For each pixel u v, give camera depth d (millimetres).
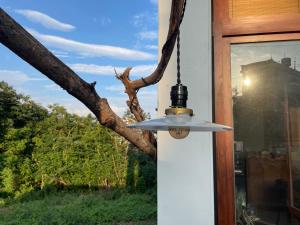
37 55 1160
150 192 9867
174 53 2162
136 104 2357
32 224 6609
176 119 1077
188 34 2182
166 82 2150
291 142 2080
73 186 10164
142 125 1055
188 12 2197
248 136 2105
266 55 2139
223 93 2143
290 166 2066
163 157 2115
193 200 2064
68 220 6906
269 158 2086
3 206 8648
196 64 2152
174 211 2070
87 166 10266
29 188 9758
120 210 7688
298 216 2025
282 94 2109
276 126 2096
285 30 2107
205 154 2088
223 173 2088
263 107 2111
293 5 2125
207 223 2035
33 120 10352
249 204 2059
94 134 10359
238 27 2160
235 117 2123
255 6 2160
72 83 1316
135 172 10289
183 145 2107
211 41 2184
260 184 2074
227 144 2105
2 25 1048
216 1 2203
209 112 2105
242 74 2146
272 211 2051
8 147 9617
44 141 10062
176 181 2092
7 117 9922
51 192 9766
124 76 2297
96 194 9625
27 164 9758
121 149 10461
